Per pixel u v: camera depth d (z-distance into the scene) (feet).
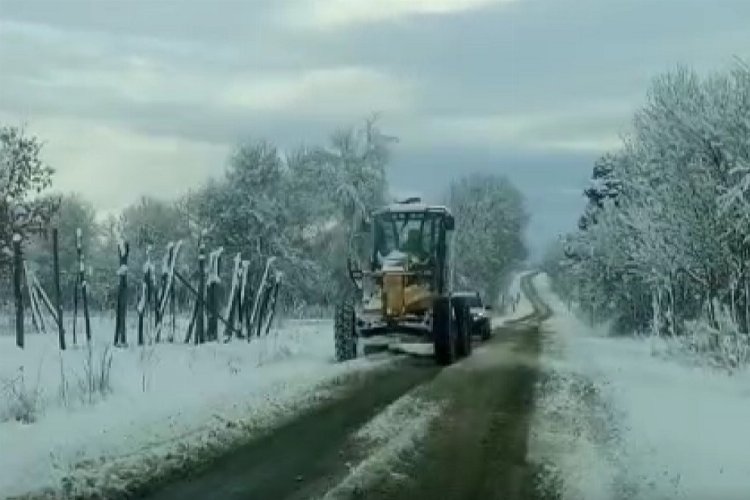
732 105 70.38
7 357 56.39
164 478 30.35
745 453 34.27
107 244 207.72
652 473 31.35
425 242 79.71
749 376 58.18
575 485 29.86
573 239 160.15
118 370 53.98
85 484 28.96
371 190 182.50
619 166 111.14
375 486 29.55
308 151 184.65
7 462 30.81
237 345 74.84
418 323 76.38
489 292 278.46
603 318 153.79
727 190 67.92
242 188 164.14
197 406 44.73
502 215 286.25
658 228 77.15
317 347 86.33
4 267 87.76
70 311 138.62
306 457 34.19
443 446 36.83
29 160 91.40
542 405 49.29
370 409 46.98
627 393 53.88
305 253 174.70
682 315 95.09
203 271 77.51
